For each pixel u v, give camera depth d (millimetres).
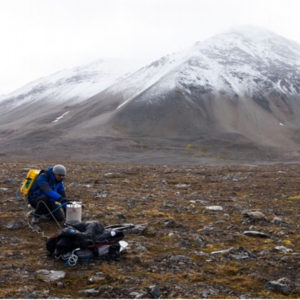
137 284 6281
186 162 98562
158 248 8367
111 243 7645
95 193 15992
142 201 14469
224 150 141375
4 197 14250
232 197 16375
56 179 10172
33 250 8016
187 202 14547
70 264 7098
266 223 11039
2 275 6477
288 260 7590
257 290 6203
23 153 111125
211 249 8414
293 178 25234
